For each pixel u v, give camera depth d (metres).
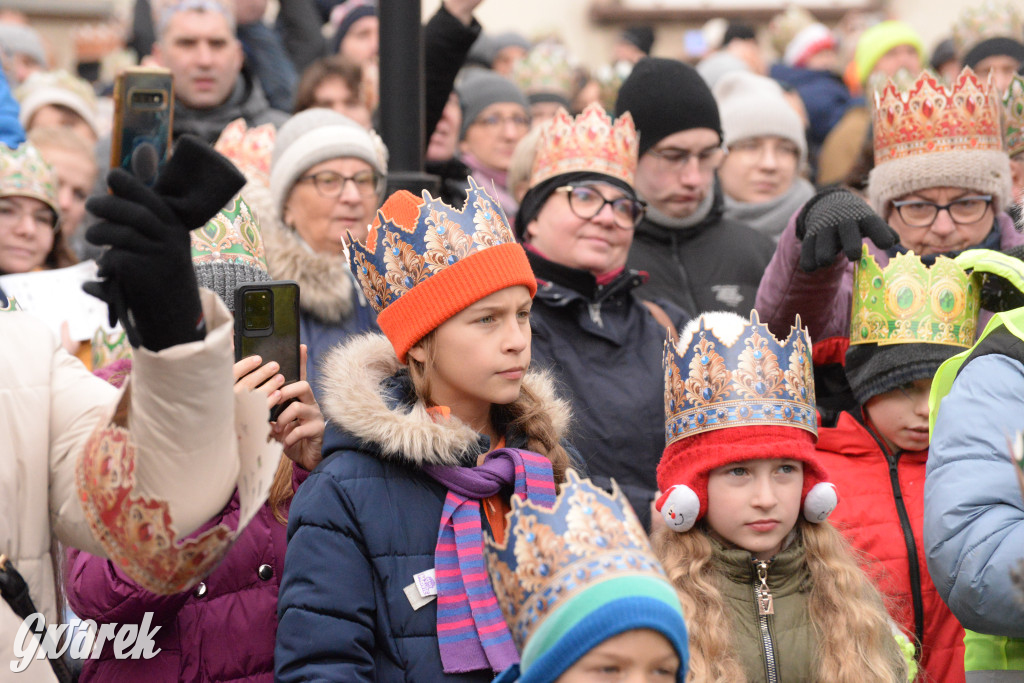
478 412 3.21
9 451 2.52
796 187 6.61
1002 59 7.53
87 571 3.24
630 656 2.45
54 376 2.66
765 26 15.70
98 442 2.36
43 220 5.39
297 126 4.96
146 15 10.03
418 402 3.10
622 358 4.59
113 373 3.58
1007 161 4.81
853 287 4.20
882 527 3.93
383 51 4.32
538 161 4.91
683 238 5.64
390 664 2.90
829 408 4.57
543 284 4.63
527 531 2.62
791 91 9.02
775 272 4.43
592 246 4.63
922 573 3.88
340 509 2.99
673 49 15.73
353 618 2.89
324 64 6.48
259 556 3.42
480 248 3.07
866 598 3.54
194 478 2.26
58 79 7.89
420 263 3.08
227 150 5.60
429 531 3.02
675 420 3.64
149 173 2.18
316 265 4.64
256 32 7.80
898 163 4.76
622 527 2.60
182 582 2.33
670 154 5.47
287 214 4.90
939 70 9.36
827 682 3.35
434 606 2.95
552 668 2.47
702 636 3.37
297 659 2.86
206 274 3.62
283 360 3.25
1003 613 3.11
